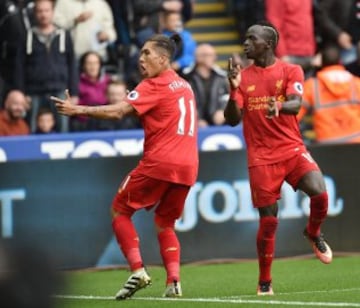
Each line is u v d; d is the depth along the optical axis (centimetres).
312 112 4081
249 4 4972
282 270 3338
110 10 4659
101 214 3475
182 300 2417
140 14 4694
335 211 3734
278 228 3672
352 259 3634
